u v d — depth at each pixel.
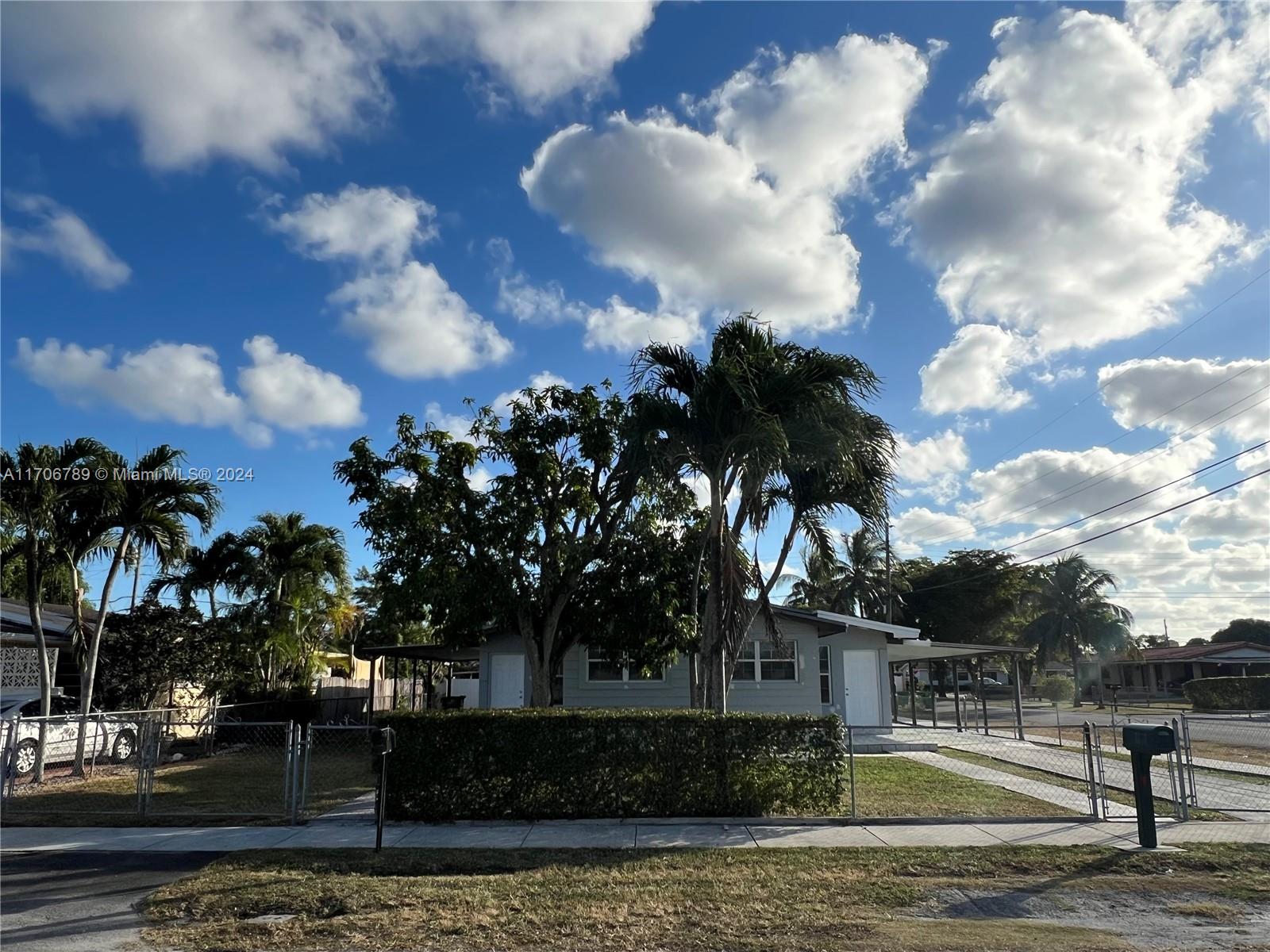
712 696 13.16
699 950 6.12
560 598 17.28
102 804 12.38
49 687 15.45
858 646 23.45
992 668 74.88
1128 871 8.22
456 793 10.80
